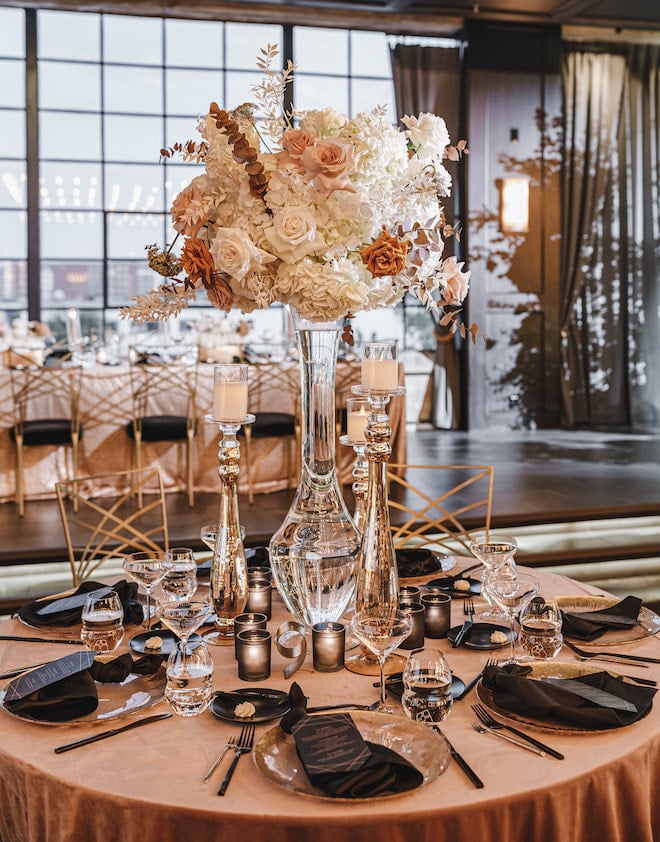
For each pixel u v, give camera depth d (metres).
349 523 1.92
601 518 5.07
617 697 1.53
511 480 5.95
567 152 8.75
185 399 5.73
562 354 8.84
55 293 7.96
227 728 1.53
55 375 5.41
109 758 1.42
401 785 1.29
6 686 1.67
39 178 7.86
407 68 8.38
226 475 1.96
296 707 1.47
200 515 5.15
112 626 1.79
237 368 1.94
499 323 8.66
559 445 7.62
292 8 7.86
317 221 1.76
